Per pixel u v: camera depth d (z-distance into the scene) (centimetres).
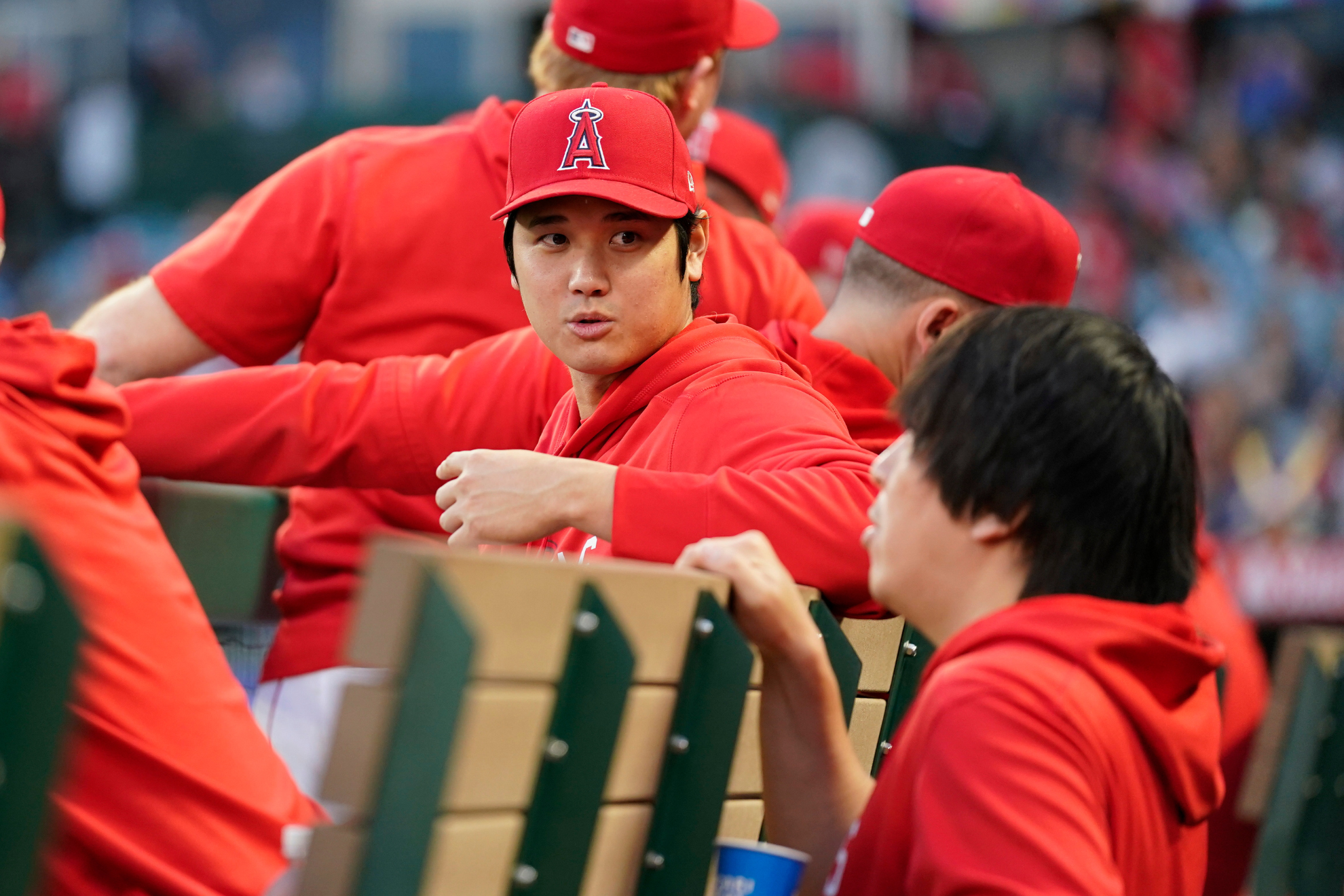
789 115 3064
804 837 512
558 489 618
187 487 1072
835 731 512
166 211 3259
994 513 470
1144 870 452
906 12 4088
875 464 510
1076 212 3647
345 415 792
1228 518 2539
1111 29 4019
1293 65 3972
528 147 658
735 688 480
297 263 907
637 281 660
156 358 912
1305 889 770
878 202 845
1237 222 3644
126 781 538
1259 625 2353
